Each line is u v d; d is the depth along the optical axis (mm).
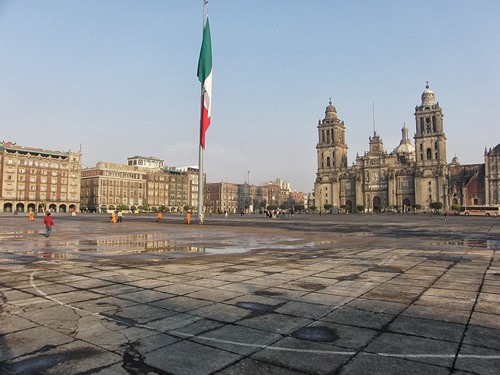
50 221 26234
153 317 6773
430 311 7172
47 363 4836
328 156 174250
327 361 4914
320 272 11438
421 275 10914
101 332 5973
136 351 5230
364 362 4883
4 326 6227
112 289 9031
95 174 156000
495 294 8547
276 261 13781
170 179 179000
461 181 150250
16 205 129875
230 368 4715
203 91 40938
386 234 28625
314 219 69125
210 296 8352
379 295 8461
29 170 132750
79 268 12102
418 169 148875
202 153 41812
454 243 21031
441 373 4570
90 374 4539
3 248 18016
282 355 5109
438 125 146500
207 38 40531
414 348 5348
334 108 176250
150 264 13000
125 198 161000
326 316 6859
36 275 10820
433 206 136625
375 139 166250
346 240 23047
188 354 5133
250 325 6348
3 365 4773
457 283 9766
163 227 37312
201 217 43219
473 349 5312
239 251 17016
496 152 138750
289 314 6973
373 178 161250
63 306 7469
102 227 37156
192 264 13023
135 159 191250
